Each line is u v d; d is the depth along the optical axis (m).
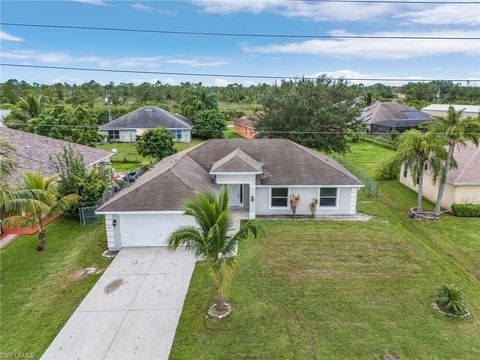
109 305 13.09
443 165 21.72
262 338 11.16
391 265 15.70
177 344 11.05
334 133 32.66
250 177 20.67
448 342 10.93
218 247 11.63
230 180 20.72
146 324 12.02
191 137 56.72
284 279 14.52
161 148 36.19
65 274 15.26
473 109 66.88
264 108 35.47
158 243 17.98
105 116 63.91
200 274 15.20
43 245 17.31
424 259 16.27
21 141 27.36
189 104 65.50
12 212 15.91
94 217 20.91
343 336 11.20
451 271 15.35
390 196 27.23
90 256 16.94
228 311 12.44
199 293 13.75
